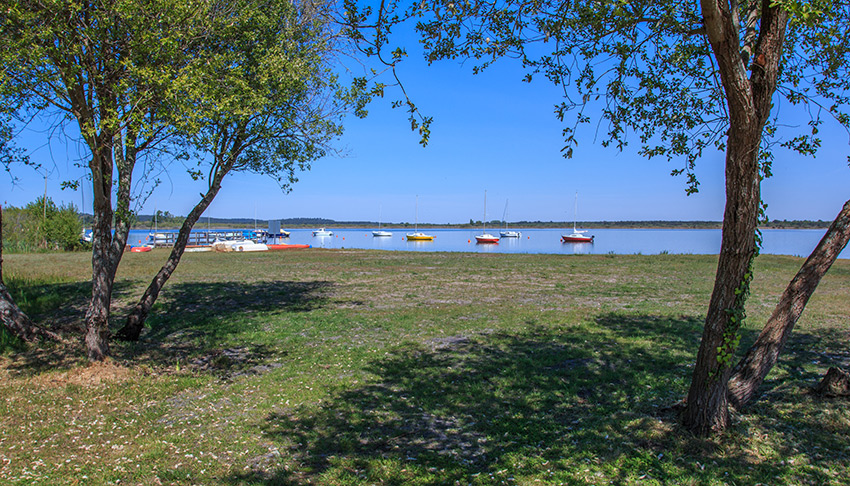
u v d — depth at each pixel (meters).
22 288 18.44
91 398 7.46
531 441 5.83
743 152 4.85
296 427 6.36
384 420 6.55
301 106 11.70
